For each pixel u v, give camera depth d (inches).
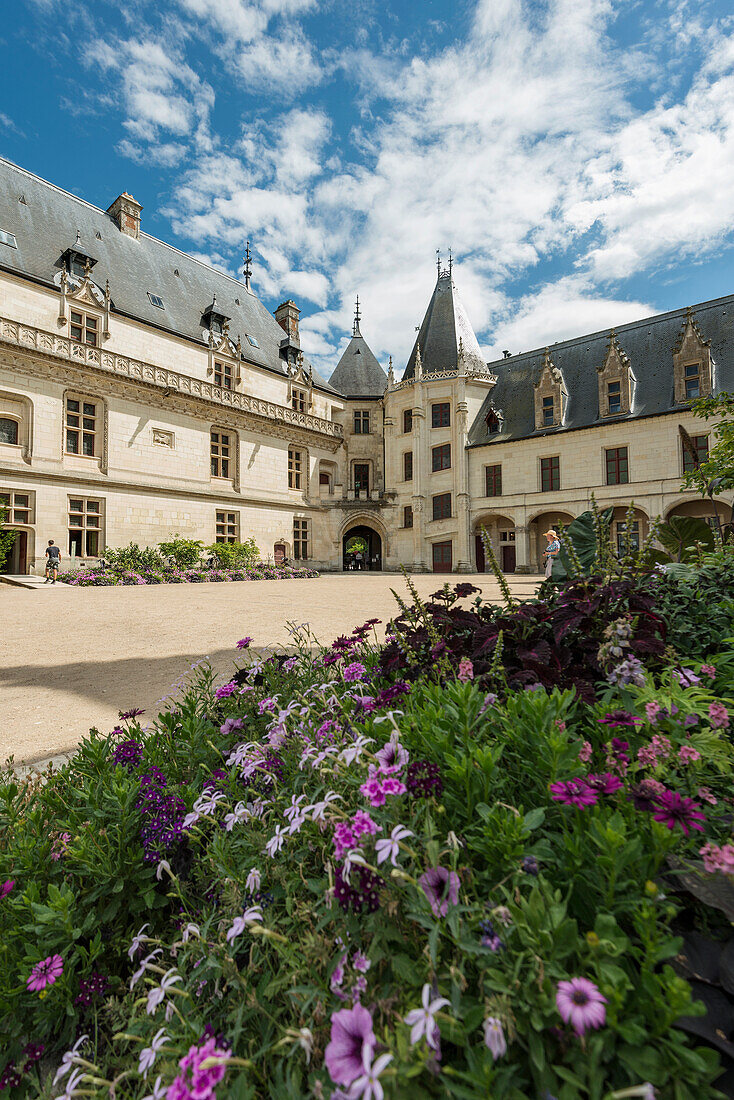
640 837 55.8
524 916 46.9
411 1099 38.9
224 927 65.8
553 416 1246.3
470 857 61.0
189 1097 40.4
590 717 89.4
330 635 316.8
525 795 69.9
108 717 189.9
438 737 73.0
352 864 55.2
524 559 1232.2
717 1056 39.9
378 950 50.9
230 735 125.0
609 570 128.8
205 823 89.6
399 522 1461.6
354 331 1750.7
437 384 1400.1
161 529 1027.9
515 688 100.8
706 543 262.5
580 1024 36.7
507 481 1280.8
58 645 327.6
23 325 842.8
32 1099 65.4
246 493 1210.6
